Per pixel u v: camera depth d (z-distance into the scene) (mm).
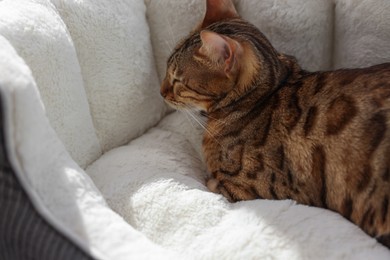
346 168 505
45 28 527
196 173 613
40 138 434
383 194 486
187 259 480
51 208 433
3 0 528
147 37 640
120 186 562
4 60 427
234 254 482
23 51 504
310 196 536
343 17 617
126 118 630
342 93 525
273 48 593
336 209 526
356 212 508
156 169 583
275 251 478
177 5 628
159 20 641
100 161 602
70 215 435
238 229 500
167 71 615
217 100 583
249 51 555
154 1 637
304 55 631
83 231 429
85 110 583
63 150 470
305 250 475
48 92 531
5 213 418
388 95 501
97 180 579
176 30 639
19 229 420
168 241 518
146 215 535
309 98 543
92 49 586
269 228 493
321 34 626
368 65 616
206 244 499
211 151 592
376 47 606
